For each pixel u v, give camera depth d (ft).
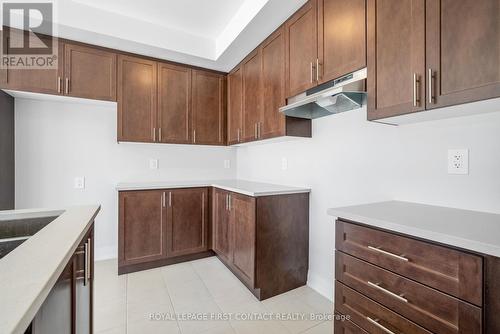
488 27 2.92
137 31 7.70
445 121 4.32
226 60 9.13
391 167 5.18
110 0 6.86
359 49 4.64
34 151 8.09
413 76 3.69
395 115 3.99
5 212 3.94
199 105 9.76
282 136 6.89
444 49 3.33
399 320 3.10
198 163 10.84
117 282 7.45
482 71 2.97
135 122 8.57
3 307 1.46
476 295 2.46
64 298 2.55
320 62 5.52
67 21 6.77
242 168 11.21
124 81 8.38
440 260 2.75
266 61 7.52
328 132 6.67
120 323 5.54
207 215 9.35
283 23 6.74
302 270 7.25
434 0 3.42
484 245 2.40
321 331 5.33
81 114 8.76
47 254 2.26
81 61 7.74
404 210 4.04
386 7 4.09
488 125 3.82
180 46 8.39
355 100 5.37
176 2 6.94
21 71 7.00
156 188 8.45
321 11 5.50
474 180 3.98
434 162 4.48
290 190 6.98
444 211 3.96
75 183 8.71
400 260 3.11
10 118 7.45
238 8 7.20
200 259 9.30
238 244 7.39
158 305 6.25
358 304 3.62
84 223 3.34
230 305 6.28
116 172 9.34
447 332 2.66
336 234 4.02
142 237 8.25
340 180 6.34
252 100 8.34
